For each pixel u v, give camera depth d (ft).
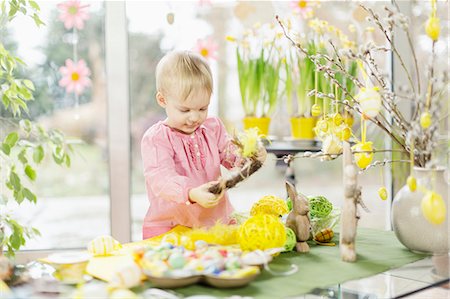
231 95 8.21
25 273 3.43
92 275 3.36
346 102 4.30
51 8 7.45
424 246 3.86
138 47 7.91
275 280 3.34
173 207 4.97
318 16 7.59
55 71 7.63
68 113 7.75
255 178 8.61
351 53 3.97
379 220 7.24
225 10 8.06
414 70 6.97
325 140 4.26
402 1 6.91
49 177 8.06
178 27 7.88
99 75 7.75
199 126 5.23
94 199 8.25
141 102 8.18
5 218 5.94
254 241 3.67
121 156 7.37
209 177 5.10
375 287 3.59
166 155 4.81
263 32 7.27
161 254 3.34
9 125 7.29
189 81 4.48
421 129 3.87
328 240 4.23
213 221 4.94
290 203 4.64
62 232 8.16
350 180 3.73
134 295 2.94
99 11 7.58
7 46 7.30
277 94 7.10
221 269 3.23
